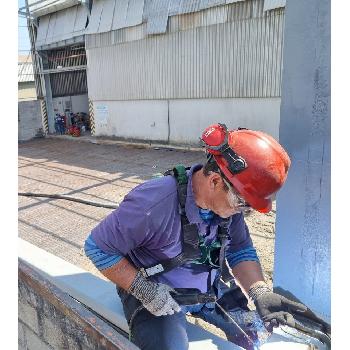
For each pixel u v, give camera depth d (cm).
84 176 859
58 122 1597
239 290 206
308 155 171
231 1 909
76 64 1470
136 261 173
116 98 1276
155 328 172
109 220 160
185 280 175
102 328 169
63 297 194
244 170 131
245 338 196
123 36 1187
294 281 191
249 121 950
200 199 149
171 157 1022
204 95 1026
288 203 184
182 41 1037
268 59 877
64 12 1391
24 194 704
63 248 467
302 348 179
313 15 156
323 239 174
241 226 184
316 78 160
